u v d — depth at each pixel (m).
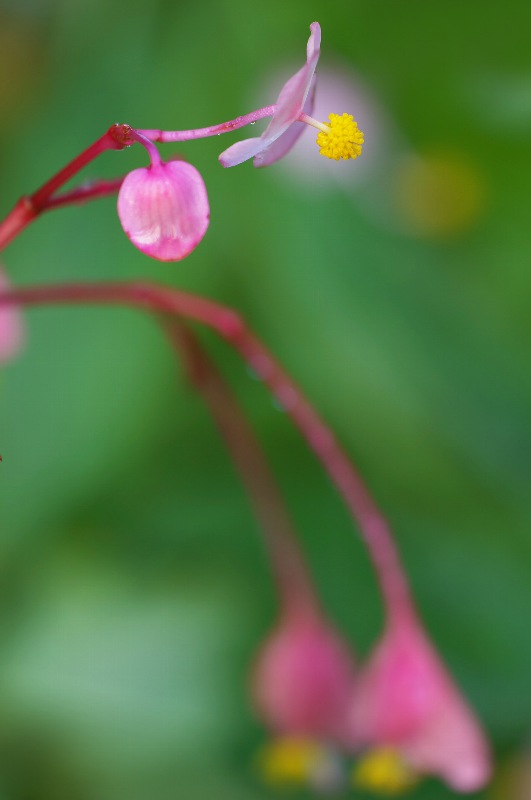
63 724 0.48
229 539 0.50
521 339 0.50
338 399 0.49
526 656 0.48
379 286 0.50
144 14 0.50
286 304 0.49
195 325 0.50
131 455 0.48
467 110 0.52
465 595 0.49
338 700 0.44
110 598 0.49
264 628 0.49
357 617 0.49
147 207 0.36
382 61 0.52
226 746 0.48
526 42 0.51
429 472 0.49
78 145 0.49
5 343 0.46
